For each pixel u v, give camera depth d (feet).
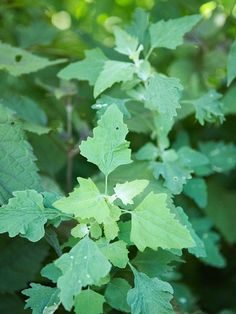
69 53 1.51
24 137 0.99
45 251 1.13
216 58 1.48
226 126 1.55
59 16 1.73
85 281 0.75
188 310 1.25
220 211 1.42
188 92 1.39
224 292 1.52
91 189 0.82
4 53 1.18
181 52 1.50
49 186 1.18
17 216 0.82
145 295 0.82
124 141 0.84
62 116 1.40
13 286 1.10
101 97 1.03
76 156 1.42
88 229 0.83
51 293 0.84
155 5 1.58
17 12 1.66
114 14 1.71
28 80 1.40
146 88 1.00
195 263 1.55
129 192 0.84
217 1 1.45
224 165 1.33
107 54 1.45
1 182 0.93
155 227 0.80
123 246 0.83
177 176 1.05
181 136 1.39
